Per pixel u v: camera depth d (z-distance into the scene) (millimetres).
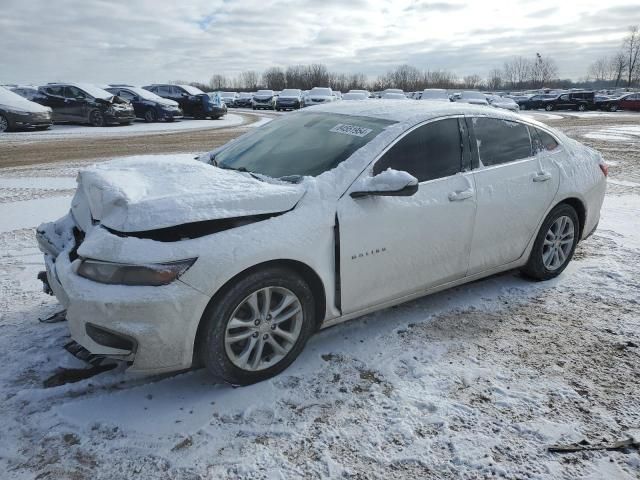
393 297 3424
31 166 10523
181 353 2629
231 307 2719
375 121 3602
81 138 16125
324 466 2365
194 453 2436
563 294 4184
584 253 5105
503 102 34594
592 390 2924
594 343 3434
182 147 13594
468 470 2342
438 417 2684
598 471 2330
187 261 2557
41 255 5043
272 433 2570
